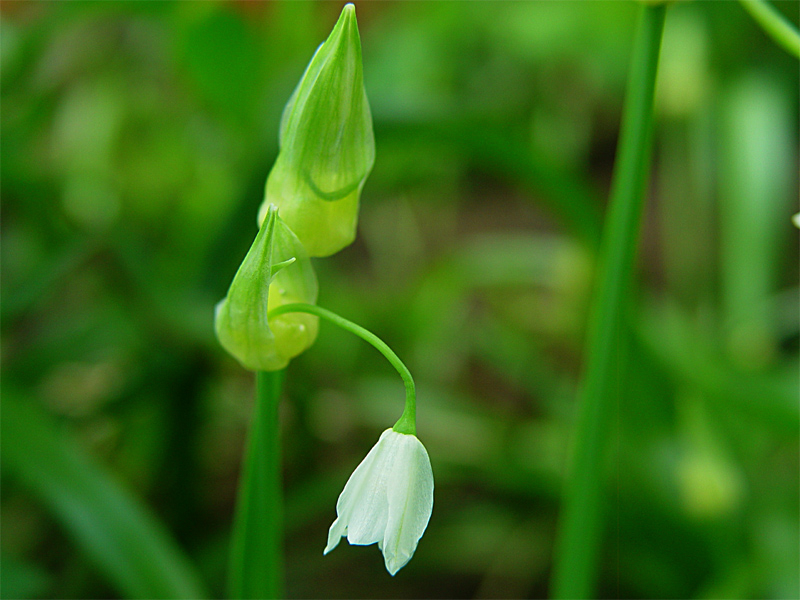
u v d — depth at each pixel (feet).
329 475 0.99
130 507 0.61
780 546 0.85
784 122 1.23
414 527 0.40
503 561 1.02
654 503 0.89
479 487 1.14
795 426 0.85
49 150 1.29
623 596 0.95
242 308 0.41
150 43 1.30
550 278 1.31
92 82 1.31
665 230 1.48
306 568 0.99
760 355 1.17
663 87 1.30
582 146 1.60
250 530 0.47
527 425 1.10
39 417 0.65
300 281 0.42
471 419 1.09
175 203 1.29
